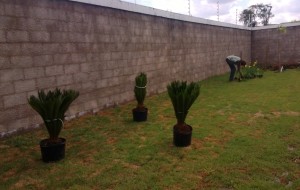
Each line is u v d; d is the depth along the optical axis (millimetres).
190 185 3430
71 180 3570
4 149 4637
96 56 7109
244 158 4191
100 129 5777
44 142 4223
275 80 12406
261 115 6633
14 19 5090
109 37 7516
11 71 5113
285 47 18328
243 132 5422
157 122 6293
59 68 6078
